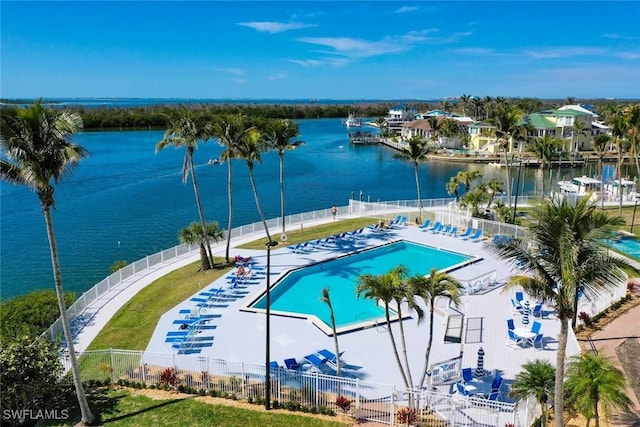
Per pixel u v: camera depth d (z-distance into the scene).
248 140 37.12
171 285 32.53
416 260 38.62
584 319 24.98
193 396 19.97
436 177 91.12
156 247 49.25
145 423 18.20
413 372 21.36
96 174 91.12
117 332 25.78
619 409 17.05
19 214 62.03
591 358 16.42
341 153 128.00
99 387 20.98
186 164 35.28
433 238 42.78
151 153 121.44
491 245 16.11
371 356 22.72
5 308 27.12
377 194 77.44
